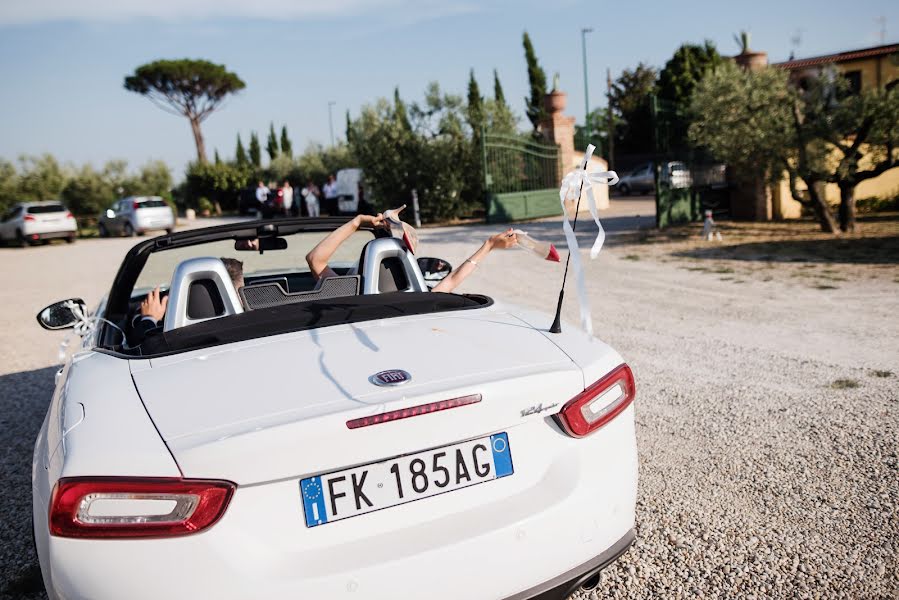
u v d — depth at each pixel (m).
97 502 1.63
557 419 2.06
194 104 61.69
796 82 13.60
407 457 1.87
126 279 3.67
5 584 2.84
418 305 2.70
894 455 3.55
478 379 1.99
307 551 1.74
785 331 6.30
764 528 2.94
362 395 1.89
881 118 12.34
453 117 24.05
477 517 1.90
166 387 2.03
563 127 23.56
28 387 6.06
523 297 8.94
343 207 29.95
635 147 46.66
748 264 10.56
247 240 3.59
